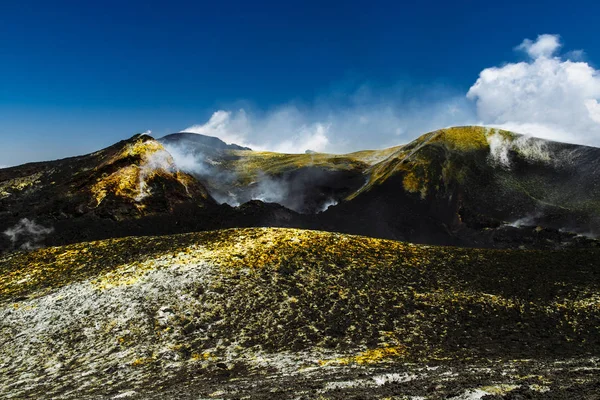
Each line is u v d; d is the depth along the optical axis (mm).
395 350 26922
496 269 40344
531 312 33062
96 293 33719
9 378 25062
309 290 34094
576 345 28359
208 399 18031
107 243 45156
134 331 29250
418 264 40250
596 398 14586
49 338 29188
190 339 28375
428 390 16984
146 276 35406
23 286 37688
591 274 39250
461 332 30000
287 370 23625
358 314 31516
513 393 15773
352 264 38594
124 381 23594
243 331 29109
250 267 36500
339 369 23141
